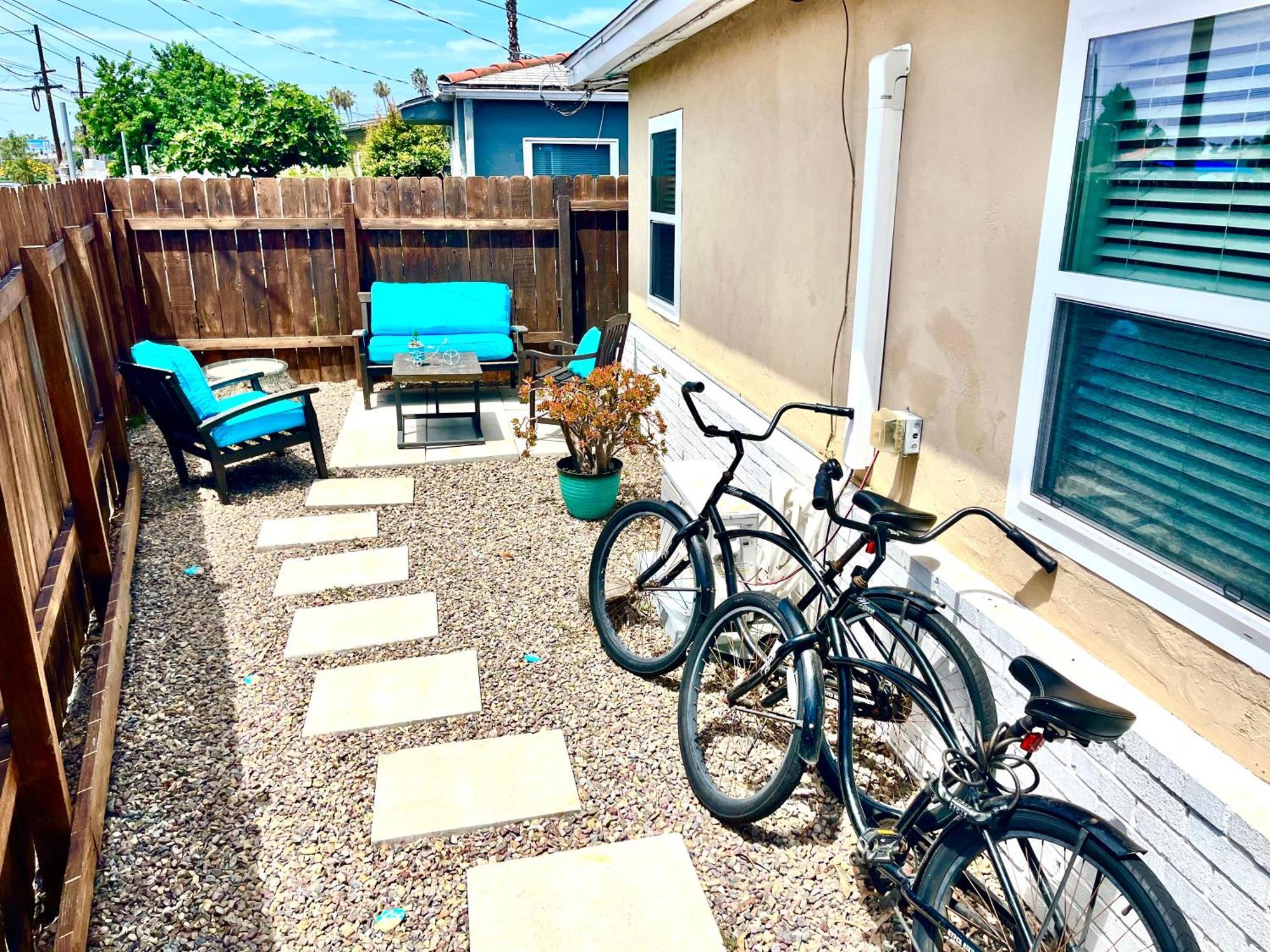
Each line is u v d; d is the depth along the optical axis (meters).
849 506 3.73
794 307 4.42
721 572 4.23
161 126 30.50
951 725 2.38
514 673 3.96
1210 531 2.07
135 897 2.72
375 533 5.50
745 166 4.99
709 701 3.68
